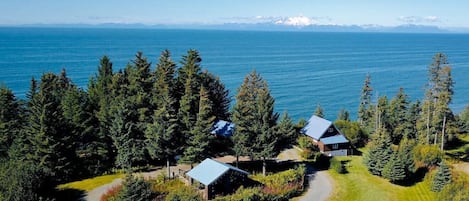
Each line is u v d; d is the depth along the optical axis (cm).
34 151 5694
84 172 6038
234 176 5247
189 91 6750
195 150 5756
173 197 4634
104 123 6341
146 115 6347
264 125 5803
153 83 7075
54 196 5141
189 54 7412
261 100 5878
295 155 7262
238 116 5894
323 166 6694
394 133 8719
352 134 8069
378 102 9300
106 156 6350
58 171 5728
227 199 4725
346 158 7300
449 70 7106
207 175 5066
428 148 6731
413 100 16925
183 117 6153
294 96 16912
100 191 5381
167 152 5744
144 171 6188
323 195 5472
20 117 6519
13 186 4341
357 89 18838
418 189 5784
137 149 6041
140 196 4534
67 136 5844
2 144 6116
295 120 13175
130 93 6838
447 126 7756
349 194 5556
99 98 7100
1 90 6412
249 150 5853
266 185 5409
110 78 7900
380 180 6147
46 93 5900
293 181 5603
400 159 5959
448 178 5547
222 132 7269
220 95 8000
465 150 7931
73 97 6400
